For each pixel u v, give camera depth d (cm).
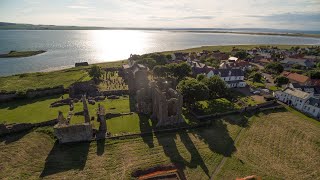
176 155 5634
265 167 5306
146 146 5966
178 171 5075
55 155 5519
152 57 16012
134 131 6625
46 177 4822
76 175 4900
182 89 8125
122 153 5666
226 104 8894
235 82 11456
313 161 5566
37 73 13362
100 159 5425
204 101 9169
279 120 7712
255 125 7338
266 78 13262
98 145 5941
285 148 6094
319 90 10456
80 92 9838
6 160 5275
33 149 5688
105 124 6594
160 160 5422
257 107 8625
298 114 8288
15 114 7569
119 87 10625
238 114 8094
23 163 5222
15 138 6122
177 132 6706
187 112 8125
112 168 5138
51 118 7225
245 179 4850
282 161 5550
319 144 6294
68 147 5828
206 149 5925
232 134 6725
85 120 6419
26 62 18338
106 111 7888
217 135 6644
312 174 5100
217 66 15000
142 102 7806
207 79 9625
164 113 6881
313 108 8206
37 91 9356
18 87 10612
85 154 5581
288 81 11700
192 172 5075
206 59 17662
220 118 7731
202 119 7619
